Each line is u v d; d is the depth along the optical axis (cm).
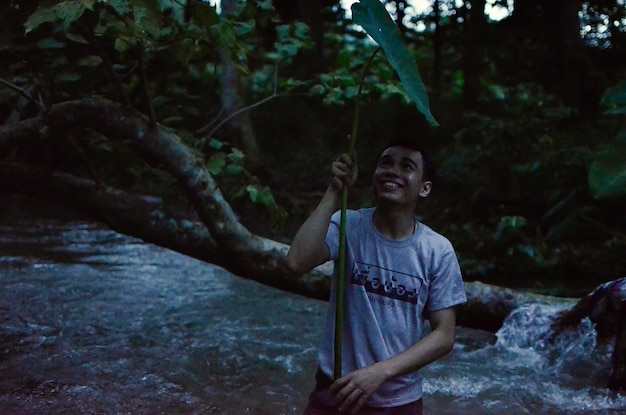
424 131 1391
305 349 498
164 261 793
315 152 1364
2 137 506
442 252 278
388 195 276
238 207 1030
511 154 1088
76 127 496
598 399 419
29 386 410
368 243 280
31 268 728
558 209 898
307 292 519
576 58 1326
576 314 496
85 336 514
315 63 1366
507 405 407
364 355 276
